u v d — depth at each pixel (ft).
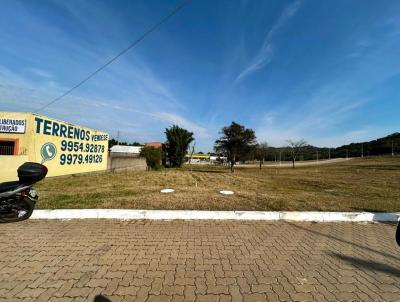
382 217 19.58
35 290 9.06
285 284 9.77
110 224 17.02
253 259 11.99
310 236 15.51
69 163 51.52
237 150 96.07
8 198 16.81
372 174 78.69
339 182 50.08
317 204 23.89
